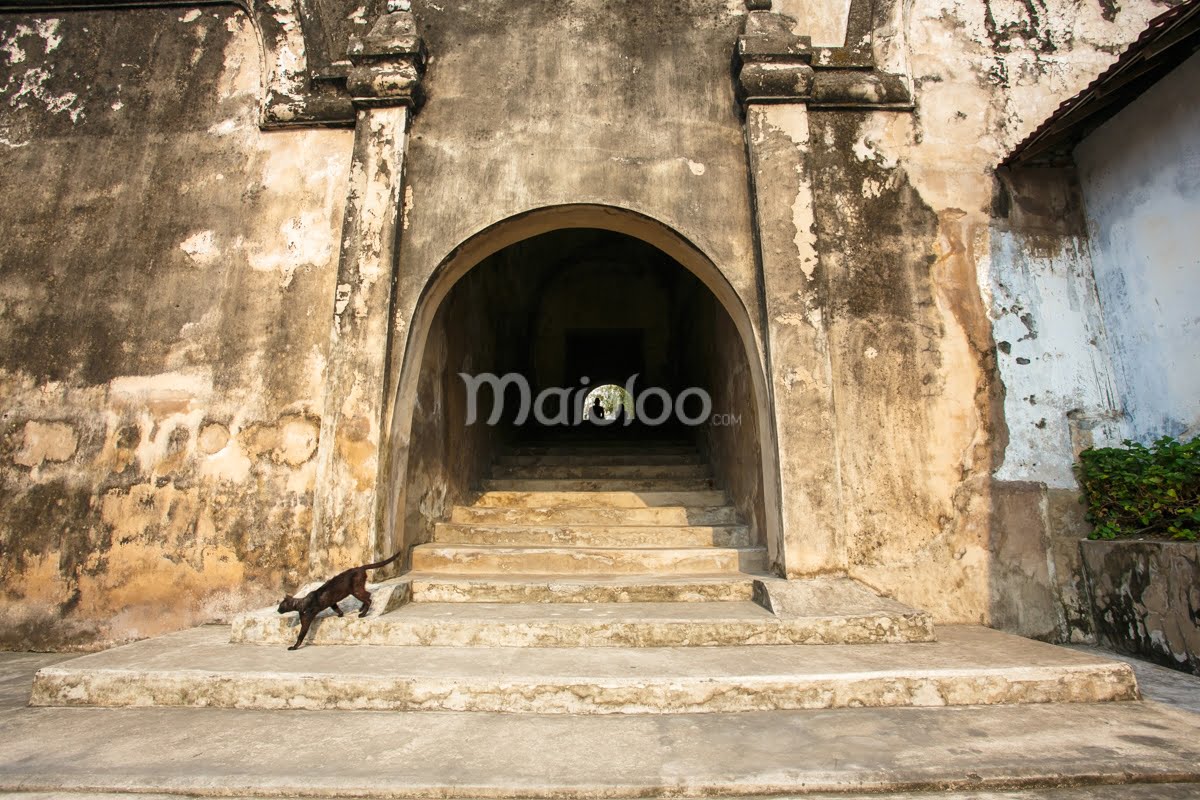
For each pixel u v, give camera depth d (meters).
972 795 1.89
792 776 1.94
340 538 3.71
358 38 4.36
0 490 4.05
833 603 3.42
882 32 4.51
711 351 6.66
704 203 4.17
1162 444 3.62
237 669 2.71
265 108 4.47
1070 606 3.81
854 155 4.34
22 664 3.57
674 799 1.89
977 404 4.03
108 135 4.60
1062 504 3.94
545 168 4.21
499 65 4.45
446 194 4.19
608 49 4.48
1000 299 4.18
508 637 3.17
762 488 4.54
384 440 3.86
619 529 4.89
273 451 4.01
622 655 2.95
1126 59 3.42
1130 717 2.44
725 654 2.96
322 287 4.21
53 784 1.92
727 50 4.49
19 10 4.85
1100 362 4.14
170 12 4.82
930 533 3.87
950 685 2.61
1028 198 4.36
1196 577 3.09
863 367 4.04
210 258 4.32
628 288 10.24
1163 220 3.77
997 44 4.57
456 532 4.90
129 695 2.63
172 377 4.15
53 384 4.19
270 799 1.89
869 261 4.18
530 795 1.88
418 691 2.56
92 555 3.95
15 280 4.36
